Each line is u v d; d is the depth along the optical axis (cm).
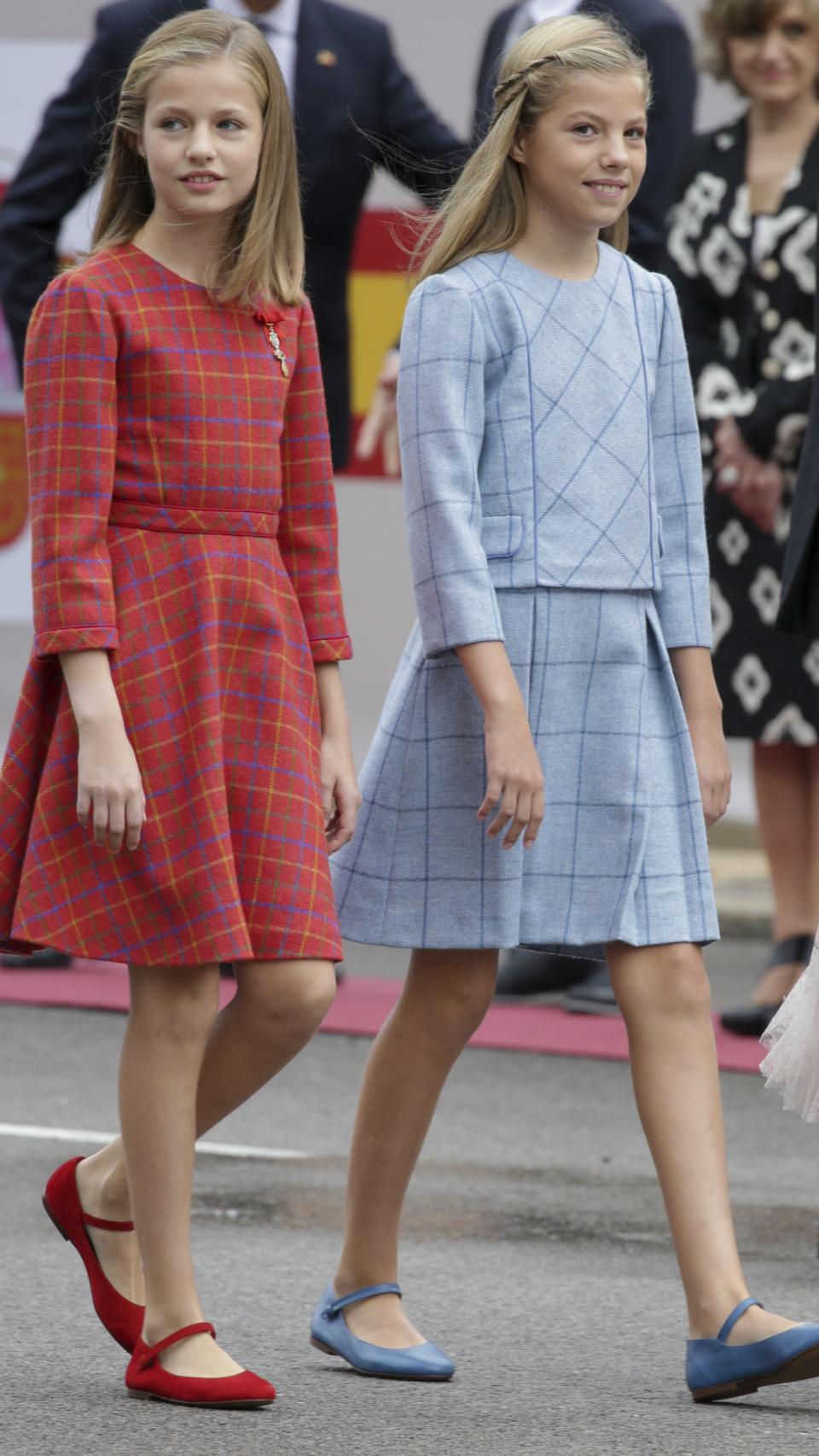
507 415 1297
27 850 1239
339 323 2559
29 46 3312
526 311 1302
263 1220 1695
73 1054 2278
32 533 1232
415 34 3306
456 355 1287
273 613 1249
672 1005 1311
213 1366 1237
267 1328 1417
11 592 3441
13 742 1252
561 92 1295
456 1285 1534
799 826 2381
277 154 1267
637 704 1314
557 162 1299
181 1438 1178
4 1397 1252
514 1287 1532
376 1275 1339
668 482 1357
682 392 1364
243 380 1252
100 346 1223
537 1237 1672
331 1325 1339
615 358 1318
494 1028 2433
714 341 2375
